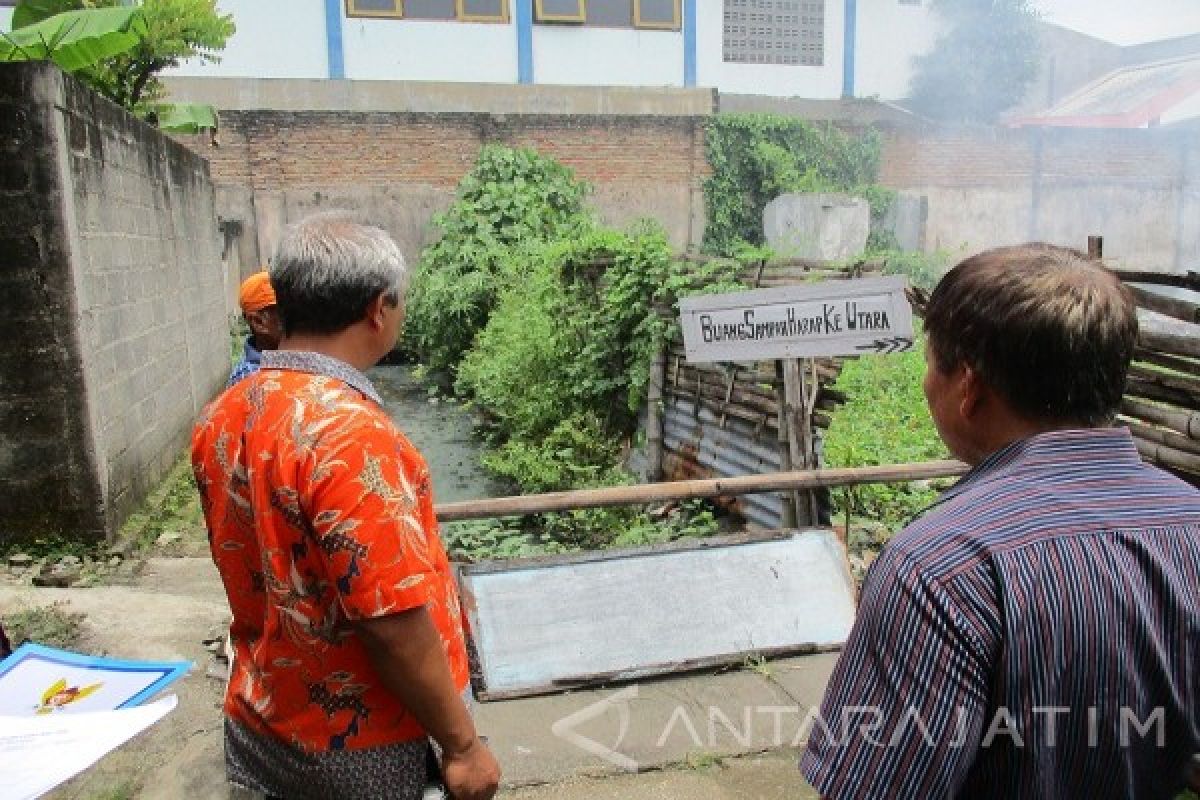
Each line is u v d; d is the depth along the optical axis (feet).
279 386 5.27
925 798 3.42
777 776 9.65
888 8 62.34
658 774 9.68
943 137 53.21
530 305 29.43
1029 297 3.63
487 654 11.16
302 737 5.39
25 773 4.99
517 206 42.50
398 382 40.86
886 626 3.52
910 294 15.43
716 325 14.02
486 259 39.58
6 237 15.80
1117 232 56.03
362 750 5.37
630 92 49.55
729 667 11.53
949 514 3.67
